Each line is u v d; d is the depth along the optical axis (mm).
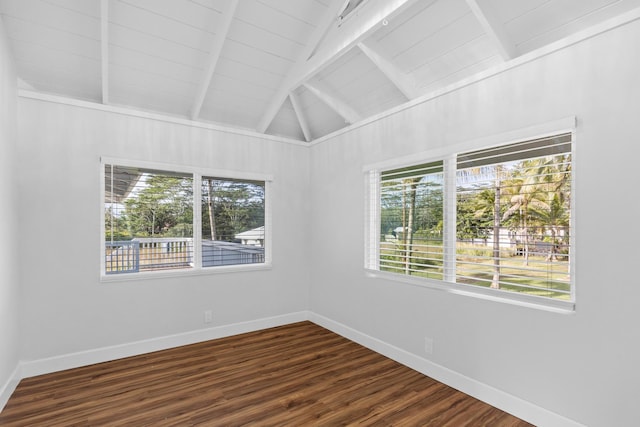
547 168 2166
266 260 4094
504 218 2385
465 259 2627
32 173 2783
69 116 2949
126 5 2459
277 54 3129
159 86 3223
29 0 2309
